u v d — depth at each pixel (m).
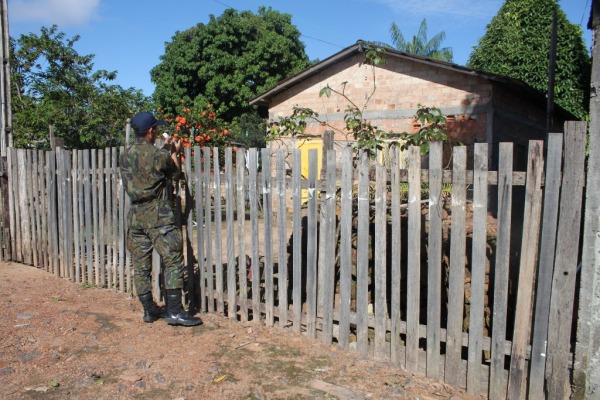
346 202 4.04
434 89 11.62
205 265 5.02
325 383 3.60
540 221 3.25
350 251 4.06
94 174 5.85
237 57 22.58
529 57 15.48
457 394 3.47
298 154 4.29
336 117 12.79
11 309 5.09
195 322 4.67
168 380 3.63
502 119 11.58
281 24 24.11
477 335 3.44
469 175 3.42
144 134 4.62
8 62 7.55
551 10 15.51
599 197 2.97
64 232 6.32
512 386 3.30
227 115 23.03
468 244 4.12
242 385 3.57
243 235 4.70
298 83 13.31
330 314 4.21
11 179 7.16
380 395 3.44
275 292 5.31
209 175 4.87
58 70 14.32
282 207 4.42
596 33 2.98
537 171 3.15
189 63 22.38
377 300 3.91
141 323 4.77
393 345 3.84
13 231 7.26
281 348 4.18
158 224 4.56
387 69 12.15
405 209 4.82
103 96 13.23
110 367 3.83
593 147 2.99
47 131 12.23
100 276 5.98
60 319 4.83
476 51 17.30
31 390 3.45
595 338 3.03
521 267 3.24
